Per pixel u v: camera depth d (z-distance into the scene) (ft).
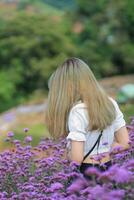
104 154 15.21
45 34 85.87
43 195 15.48
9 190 17.89
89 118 14.87
